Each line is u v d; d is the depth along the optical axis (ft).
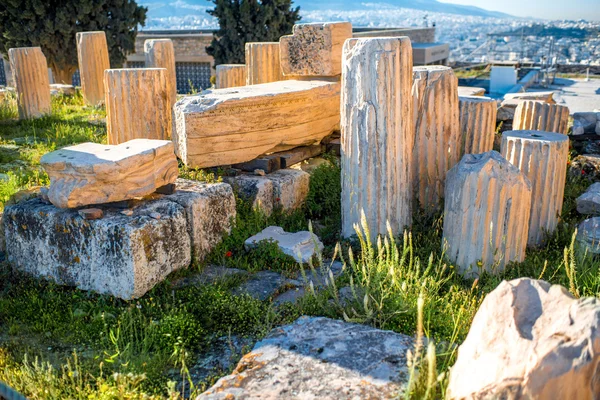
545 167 22.35
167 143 19.89
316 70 29.94
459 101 26.14
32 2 63.21
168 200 19.74
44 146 34.35
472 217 19.45
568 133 35.24
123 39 70.13
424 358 12.37
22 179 27.20
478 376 10.37
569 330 10.07
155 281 18.20
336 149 30.19
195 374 14.60
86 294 18.24
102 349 15.66
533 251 22.39
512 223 19.56
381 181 21.34
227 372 14.53
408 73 21.12
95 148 19.47
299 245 21.54
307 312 16.85
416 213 23.94
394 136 21.12
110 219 17.79
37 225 18.63
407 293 16.26
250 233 22.44
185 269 19.67
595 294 17.89
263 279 19.65
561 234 23.04
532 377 9.63
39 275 19.15
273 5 74.49
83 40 49.93
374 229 21.85
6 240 19.63
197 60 103.91
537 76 95.45
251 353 13.58
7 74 91.50
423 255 20.94
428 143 23.82
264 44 36.65
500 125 37.58
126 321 16.51
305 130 27.58
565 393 9.66
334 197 26.37
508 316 10.84
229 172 25.50
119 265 17.43
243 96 24.59
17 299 18.28
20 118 43.52
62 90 56.08
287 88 27.30
